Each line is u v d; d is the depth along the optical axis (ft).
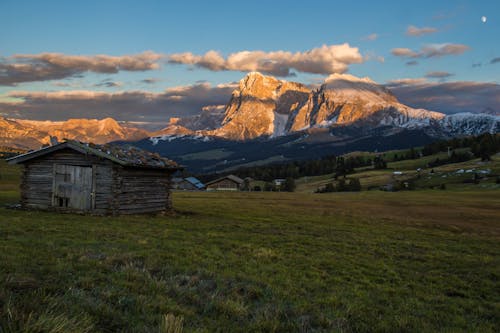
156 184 106.63
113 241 53.11
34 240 48.44
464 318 32.86
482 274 51.08
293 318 28.25
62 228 63.10
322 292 36.60
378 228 105.81
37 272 31.60
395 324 29.07
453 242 84.89
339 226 104.83
